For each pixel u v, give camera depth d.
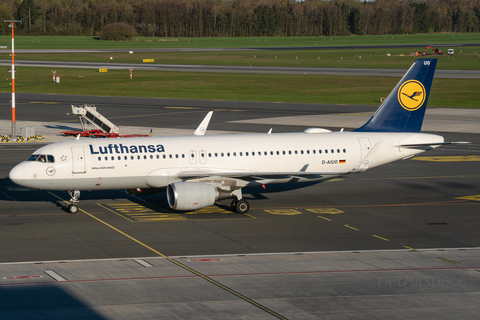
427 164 138.38
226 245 75.06
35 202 97.81
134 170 89.88
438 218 90.44
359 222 87.81
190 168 92.00
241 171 94.06
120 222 85.75
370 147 100.38
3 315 51.84
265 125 197.88
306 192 108.50
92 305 54.47
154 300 55.91
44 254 69.94
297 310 54.12
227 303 55.47
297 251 72.88
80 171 87.62
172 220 87.31
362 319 52.38
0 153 145.50
